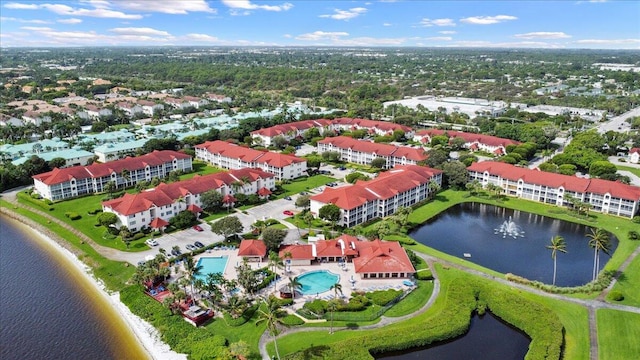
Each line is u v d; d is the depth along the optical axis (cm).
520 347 12012
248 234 18325
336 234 18075
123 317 13362
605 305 13462
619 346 11594
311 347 11481
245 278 13612
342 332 12238
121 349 12006
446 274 15362
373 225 19750
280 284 14612
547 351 11144
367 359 10950
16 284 15238
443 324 12294
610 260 16512
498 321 13138
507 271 16100
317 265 15925
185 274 14312
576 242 18550
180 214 19438
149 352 11812
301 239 17900
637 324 12462
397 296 13762
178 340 11950
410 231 19575
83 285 15200
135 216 18525
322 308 13050
